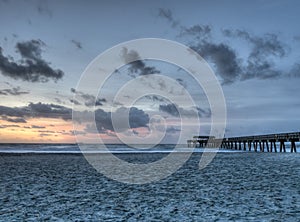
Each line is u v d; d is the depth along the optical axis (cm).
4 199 1100
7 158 3425
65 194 1194
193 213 866
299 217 803
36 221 809
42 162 2878
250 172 1852
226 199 1055
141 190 1276
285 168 2048
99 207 962
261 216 816
